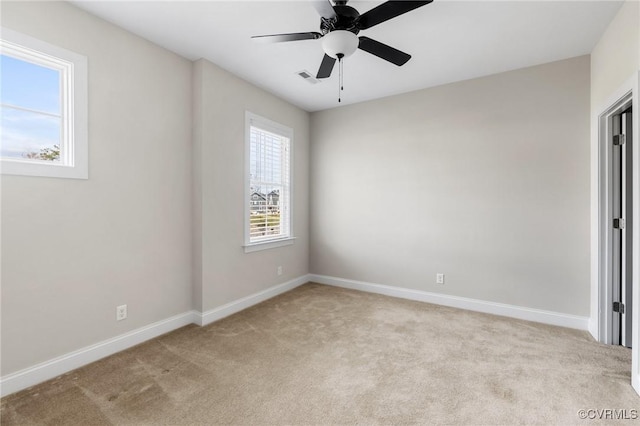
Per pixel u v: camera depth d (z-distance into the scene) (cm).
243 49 270
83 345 218
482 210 324
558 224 288
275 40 204
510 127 308
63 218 207
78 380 197
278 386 192
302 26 236
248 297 341
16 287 187
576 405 172
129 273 246
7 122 189
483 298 325
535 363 218
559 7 209
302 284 434
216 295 303
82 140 214
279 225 400
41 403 174
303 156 433
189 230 293
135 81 247
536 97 296
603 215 254
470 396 181
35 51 192
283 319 303
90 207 221
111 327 234
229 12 218
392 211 379
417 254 363
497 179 316
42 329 198
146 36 250
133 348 242
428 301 356
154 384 193
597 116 255
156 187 264
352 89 358
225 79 310
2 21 179
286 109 398
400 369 211
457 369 211
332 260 429
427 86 349
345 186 415
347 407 172
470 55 277
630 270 238
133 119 246
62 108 211
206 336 265
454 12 214
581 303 279
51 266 202
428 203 355
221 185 307
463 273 336
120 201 238
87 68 217
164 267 271
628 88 197
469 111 329
